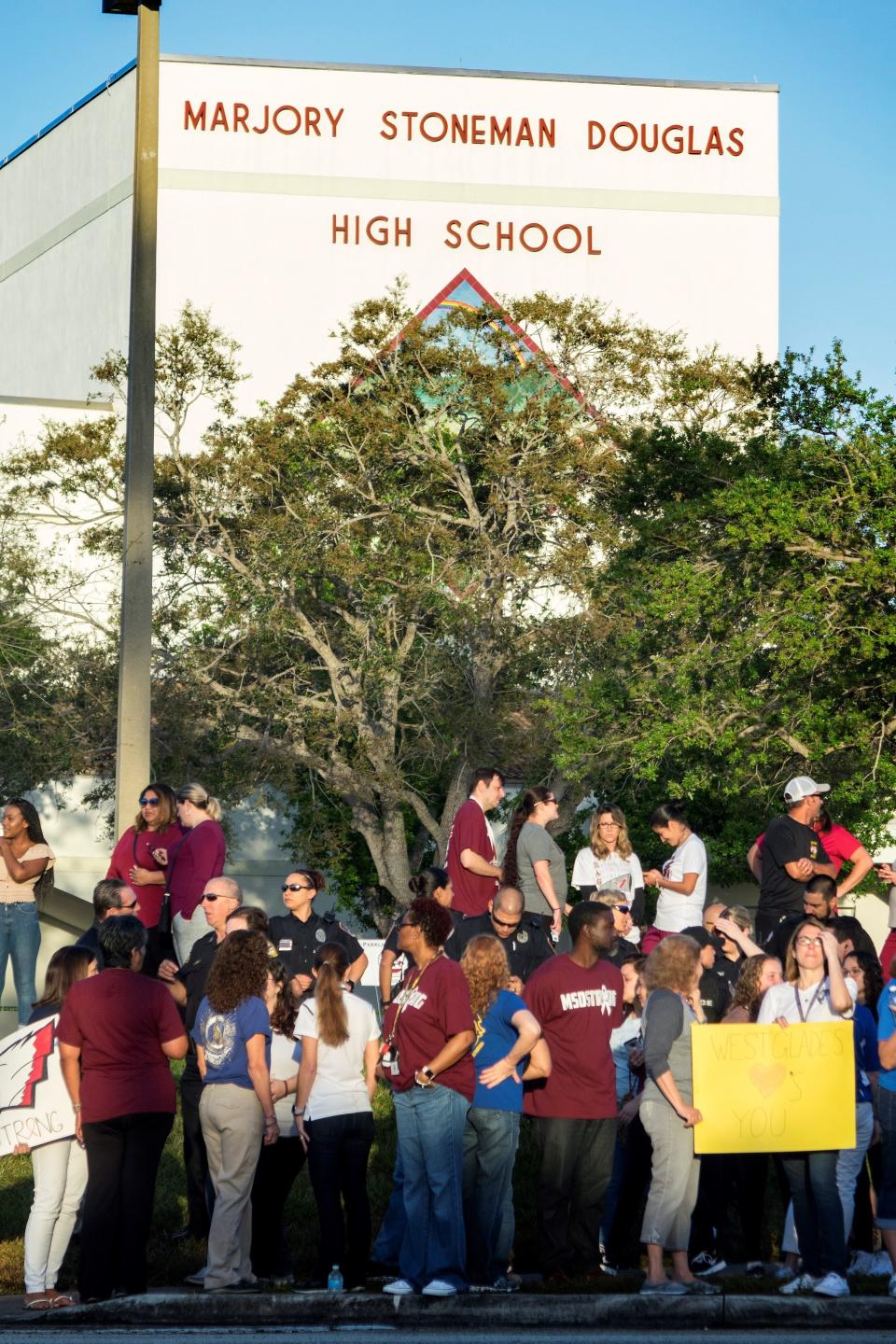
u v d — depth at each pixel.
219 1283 11.82
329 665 36.84
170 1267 12.90
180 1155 16.12
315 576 37.47
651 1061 12.15
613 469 35.81
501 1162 12.08
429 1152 11.84
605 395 38.06
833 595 28.94
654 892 38.00
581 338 38.03
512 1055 12.02
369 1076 12.49
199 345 40.88
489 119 64.88
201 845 14.84
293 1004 13.03
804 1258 12.24
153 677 36.47
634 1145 13.61
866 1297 11.89
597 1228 12.76
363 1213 12.28
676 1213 12.20
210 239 62.41
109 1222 11.58
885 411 29.91
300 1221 14.62
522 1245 13.97
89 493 39.38
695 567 31.64
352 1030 12.34
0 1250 13.48
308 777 39.84
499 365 38.25
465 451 38.84
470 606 35.47
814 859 16.50
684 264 65.88
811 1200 12.30
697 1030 12.23
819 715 29.17
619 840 16.95
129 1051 11.59
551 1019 12.73
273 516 36.53
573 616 35.69
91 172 64.25
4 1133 11.63
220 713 36.06
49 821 44.09
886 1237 12.30
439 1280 11.66
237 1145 11.87
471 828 16.12
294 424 38.16
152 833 15.60
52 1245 11.82
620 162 65.69
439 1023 11.88
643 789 36.59
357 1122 12.27
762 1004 12.84
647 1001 12.48
